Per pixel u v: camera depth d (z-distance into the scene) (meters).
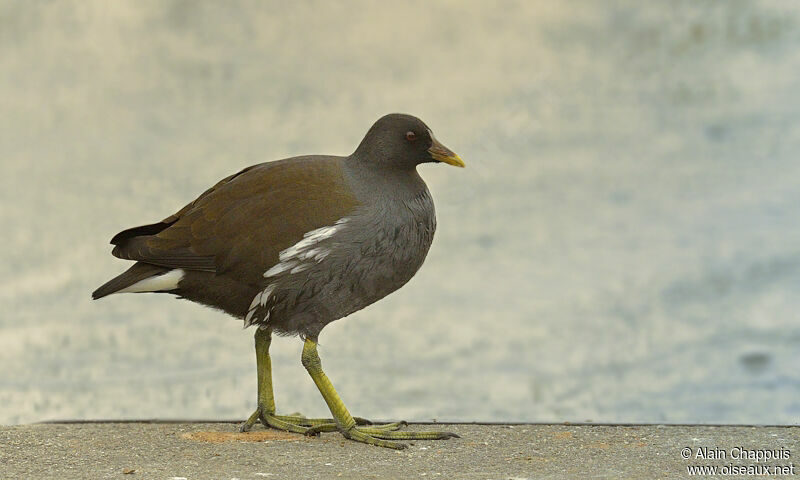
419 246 8.37
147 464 7.44
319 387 8.31
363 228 8.04
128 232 8.43
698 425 8.62
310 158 8.45
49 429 8.55
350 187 8.18
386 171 8.28
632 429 8.52
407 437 8.21
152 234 8.46
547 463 7.48
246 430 8.59
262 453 7.77
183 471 7.25
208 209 8.27
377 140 8.26
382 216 8.11
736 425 8.61
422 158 8.30
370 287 8.23
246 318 8.31
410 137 8.23
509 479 7.06
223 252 8.10
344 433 8.25
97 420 8.98
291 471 7.26
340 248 8.00
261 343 8.74
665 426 8.60
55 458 7.61
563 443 8.07
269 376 8.78
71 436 8.29
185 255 8.19
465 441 8.17
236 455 7.71
